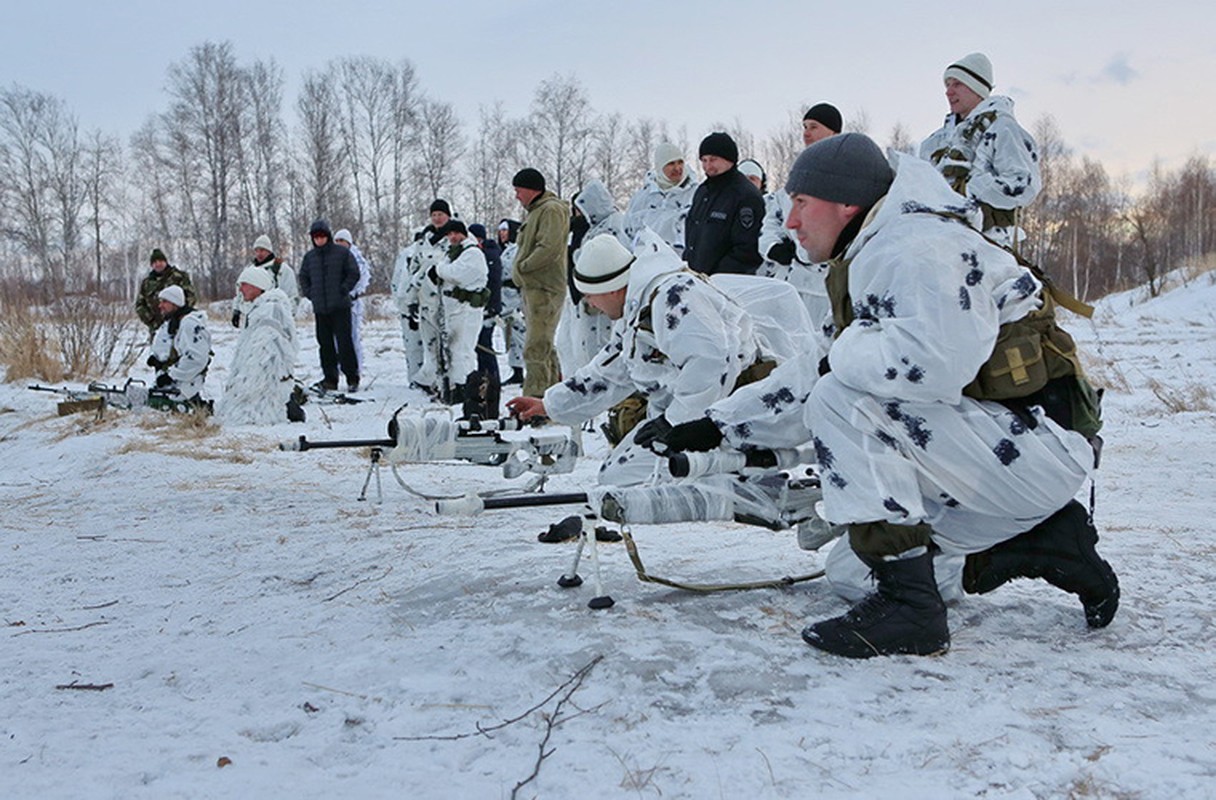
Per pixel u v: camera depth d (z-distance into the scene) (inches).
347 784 102.0
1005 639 130.7
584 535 149.7
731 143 294.4
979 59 254.2
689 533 194.1
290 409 418.6
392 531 205.9
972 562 133.7
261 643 144.3
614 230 415.5
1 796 102.6
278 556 193.3
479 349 485.4
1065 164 2423.7
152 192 2247.8
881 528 123.1
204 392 535.2
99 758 111.1
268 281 428.5
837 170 127.6
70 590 179.5
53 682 135.1
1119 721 108.0
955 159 249.8
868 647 124.1
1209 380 464.4
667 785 98.2
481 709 117.0
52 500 267.4
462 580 162.1
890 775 98.6
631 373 174.9
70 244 2217.0
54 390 462.0
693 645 128.5
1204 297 1141.1
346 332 530.3
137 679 135.4
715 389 159.6
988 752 101.6
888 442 122.6
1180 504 221.6
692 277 164.7
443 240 490.9
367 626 147.5
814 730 107.1
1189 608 140.1
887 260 119.5
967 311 117.0
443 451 220.4
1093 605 132.4
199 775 105.6
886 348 118.0
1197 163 2266.2
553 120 2266.2
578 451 223.8
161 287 587.5
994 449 121.5
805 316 179.6
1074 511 131.5
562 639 133.0
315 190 2170.3
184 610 163.8
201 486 275.6
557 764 103.2
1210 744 102.5
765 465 145.3
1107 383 448.1
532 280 390.9
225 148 2175.2
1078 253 2182.6
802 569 163.6
